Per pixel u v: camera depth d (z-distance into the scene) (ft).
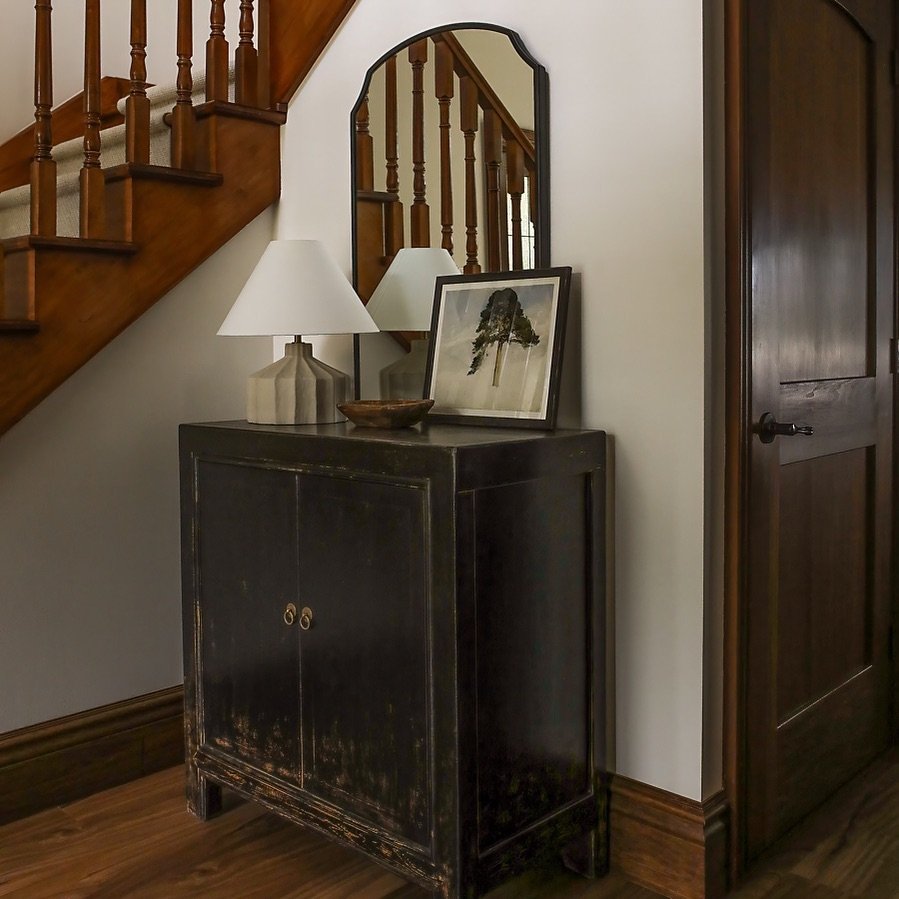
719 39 5.70
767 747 6.33
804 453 6.59
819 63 6.63
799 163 6.40
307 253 6.59
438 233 6.95
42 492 7.07
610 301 6.10
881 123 7.47
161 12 10.88
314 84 7.93
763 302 5.99
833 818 6.93
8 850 6.50
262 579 6.40
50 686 7.20
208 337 8.04
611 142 6.01
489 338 6.55
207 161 7.78
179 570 7.99
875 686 7.85
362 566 5.69
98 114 7.12
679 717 5.99
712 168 5.68
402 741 5.54
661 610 6.02
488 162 6.59
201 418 8.04
